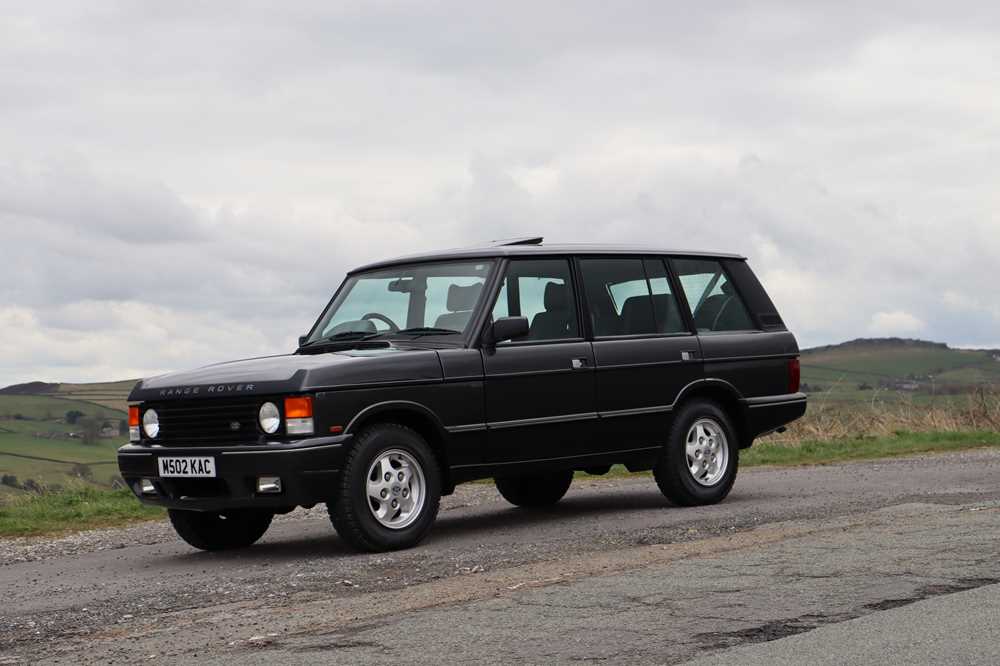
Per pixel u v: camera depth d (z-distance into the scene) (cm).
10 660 541
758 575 641
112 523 1138
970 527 779
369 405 833
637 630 526
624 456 986
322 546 904
